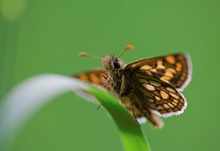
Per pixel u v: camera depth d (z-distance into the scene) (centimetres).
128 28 32
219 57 32
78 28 32
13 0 26
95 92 24
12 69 26
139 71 26
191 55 32
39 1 32
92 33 32
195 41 32
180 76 26
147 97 26
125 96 26
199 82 32
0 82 26
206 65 32
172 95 26
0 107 17
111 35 32
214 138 31
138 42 32
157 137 31
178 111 26
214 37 32
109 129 31
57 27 32
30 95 18
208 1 32
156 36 32
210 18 32
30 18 32
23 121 17
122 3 32
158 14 32
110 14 32
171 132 31
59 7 32
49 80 21
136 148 24
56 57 32
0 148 16
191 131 31
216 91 32
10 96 17
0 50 26
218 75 32
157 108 26
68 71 32
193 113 31
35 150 31
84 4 32
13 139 16
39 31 32
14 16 26
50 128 31
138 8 32
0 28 26
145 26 32
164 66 26
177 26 32
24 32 31
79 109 31
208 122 31
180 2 32
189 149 31
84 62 32
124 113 24
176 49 32
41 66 32
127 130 24
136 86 26
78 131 31
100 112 31
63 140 31
